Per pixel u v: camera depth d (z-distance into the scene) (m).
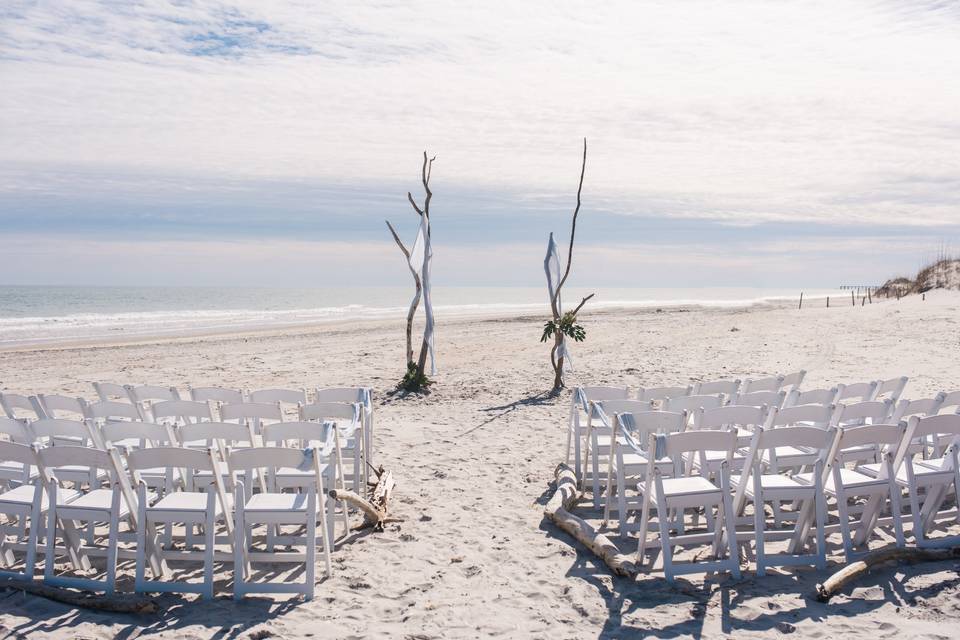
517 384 12.62
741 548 4.95
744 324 25.50
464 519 5.70
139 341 22.48
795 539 4.73
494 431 8.97
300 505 4.44
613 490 6.38
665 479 4.81
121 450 5.16
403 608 4.15
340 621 3.98
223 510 4.31
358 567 4.77
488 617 4.03
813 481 4.59
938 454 6.02
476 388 12.23
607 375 13.45
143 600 4.08
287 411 10.30
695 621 3.94
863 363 14.49
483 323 28.17
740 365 14.59
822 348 17.33
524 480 6.79
